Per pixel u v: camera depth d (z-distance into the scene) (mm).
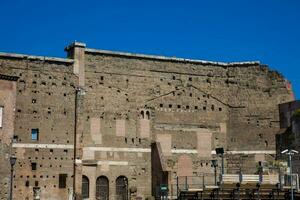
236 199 62281
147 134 81438
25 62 75312
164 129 82812
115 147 79062
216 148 79062
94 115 78438
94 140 77938
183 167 82875
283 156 84250
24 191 72250
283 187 65438
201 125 85250
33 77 75438
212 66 87812
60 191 74312
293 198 61594
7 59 74438
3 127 69250
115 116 79875
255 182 67625
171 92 84312
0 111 69438
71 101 77000
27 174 72812
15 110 73312
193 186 81500
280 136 85875
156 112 82750
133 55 82625
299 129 82000
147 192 80000
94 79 79375
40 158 73938
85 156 77062
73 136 76250
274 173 78250
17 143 72875
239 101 87812
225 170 85312
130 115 80875
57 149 75062
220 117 86750
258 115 87750
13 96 70750
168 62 84938
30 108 74438
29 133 73875
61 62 77438
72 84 77500
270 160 86125
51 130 75188
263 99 88312
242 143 86750
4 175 69125
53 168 74438
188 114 84812
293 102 85312
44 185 73562
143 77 82812
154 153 80438
